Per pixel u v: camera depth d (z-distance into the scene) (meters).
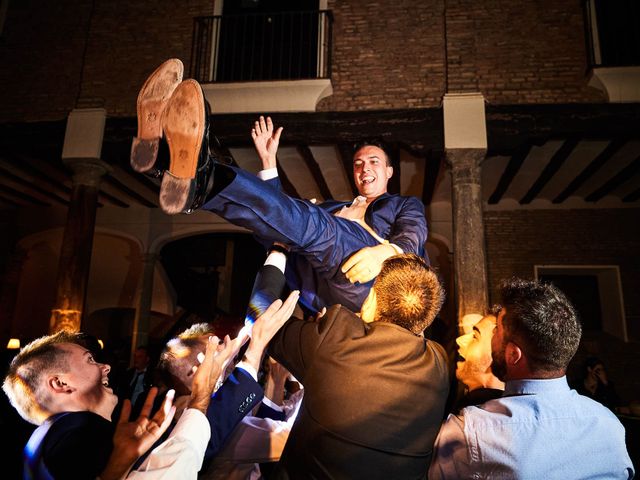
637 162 8.00
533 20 7.21
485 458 1.52
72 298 6.91
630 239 9.94
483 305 6.09
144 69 7.87
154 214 11.22
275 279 1.92
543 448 1.49
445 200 10.15
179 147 1.52
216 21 8.02
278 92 7.25
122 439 1.32
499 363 1.70
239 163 8.41
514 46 7.14
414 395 1.42
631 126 6.57
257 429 1.80
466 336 2.26
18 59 8.17
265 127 2.28
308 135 7.07
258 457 1.77
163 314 11.98
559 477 1.48
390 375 1.42
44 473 1.35
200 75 7.78
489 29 7.22
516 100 6.94
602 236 10.01
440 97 7.14
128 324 12.12
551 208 10.21
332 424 1.38
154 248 11.08
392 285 1.60
